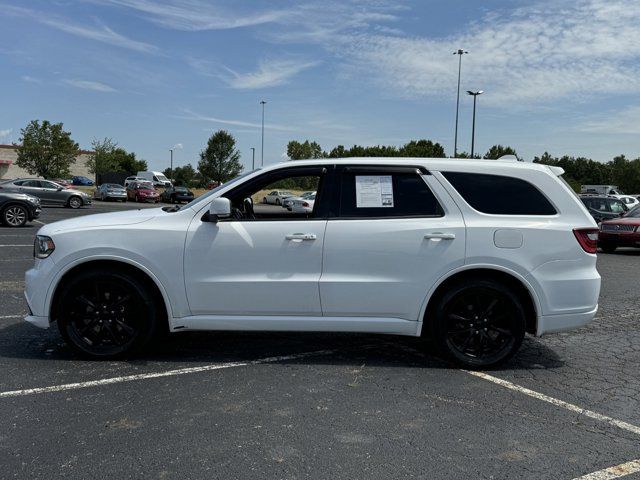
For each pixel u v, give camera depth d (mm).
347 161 4770
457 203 4625
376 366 4789
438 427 3562
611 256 14438
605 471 3029
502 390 4266
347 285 4547
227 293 4598
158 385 4207
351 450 3213
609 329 6352
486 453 3217
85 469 2930
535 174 4703
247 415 3682
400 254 4543
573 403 4027
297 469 2979
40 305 4621
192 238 4590
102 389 4098
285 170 4789
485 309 4656
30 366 4586
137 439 3295
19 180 28781
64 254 4566
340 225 4582
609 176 95188
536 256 4551
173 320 4656
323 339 5637
